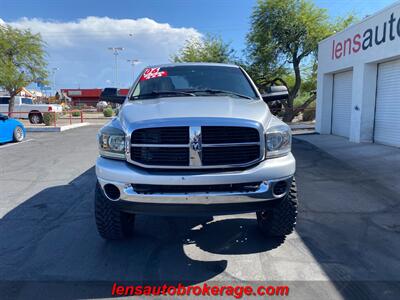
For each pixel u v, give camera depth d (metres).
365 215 4.74
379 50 10.12
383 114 10.68
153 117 3.09
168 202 3.00
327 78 14.33
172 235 4.07
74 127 20.50
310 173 7.24
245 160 3.07
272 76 22.94
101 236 3.79
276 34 21.22
